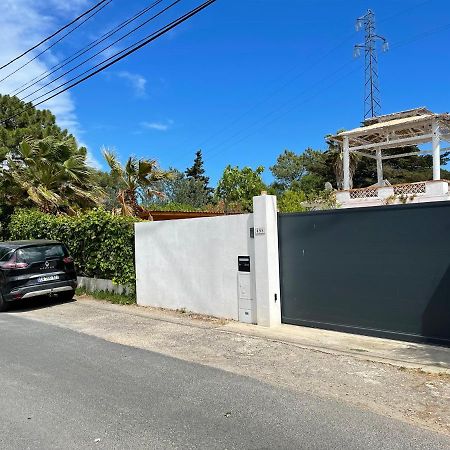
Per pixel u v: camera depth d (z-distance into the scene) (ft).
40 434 13.82
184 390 17.49
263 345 23.86
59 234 46.68
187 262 33.22
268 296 27.73
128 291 39.04
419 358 20.53
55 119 91.30
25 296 36.68
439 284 22.12
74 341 26.04
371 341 23.61
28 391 17.62
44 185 61.26
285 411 15.28
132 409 15.65
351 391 17.01
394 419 14.46
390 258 23.71
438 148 66.33
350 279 25.21
